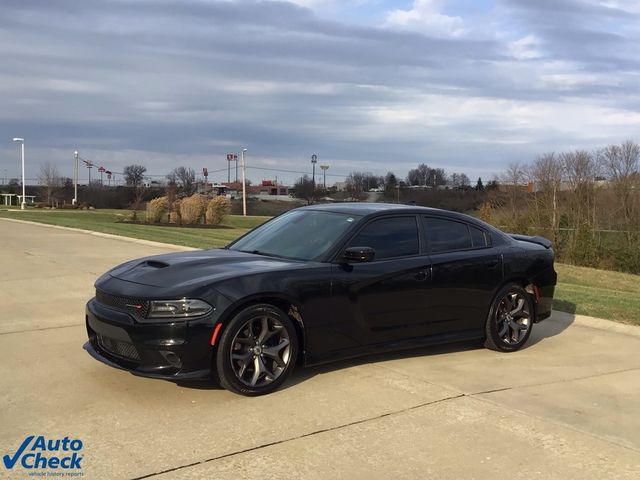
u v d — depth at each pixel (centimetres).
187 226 3584
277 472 353
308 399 474
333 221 587
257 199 8575
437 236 618
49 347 612
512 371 573
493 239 662
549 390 518
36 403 455
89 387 491
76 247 1555
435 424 432
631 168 3284
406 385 516
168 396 473
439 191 6022
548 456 386
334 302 521
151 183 9500
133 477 342
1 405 450
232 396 477
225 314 459
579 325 809
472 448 394
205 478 343
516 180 3603
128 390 486
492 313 636
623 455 391
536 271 677
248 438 399
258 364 478
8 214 3866
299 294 500
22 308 801
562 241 3297
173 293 455
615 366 603
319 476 349
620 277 2670
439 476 354
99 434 400
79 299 866
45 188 7769
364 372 550
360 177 9000
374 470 359
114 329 469
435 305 592
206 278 476
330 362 564
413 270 573
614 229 3238
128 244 1669
